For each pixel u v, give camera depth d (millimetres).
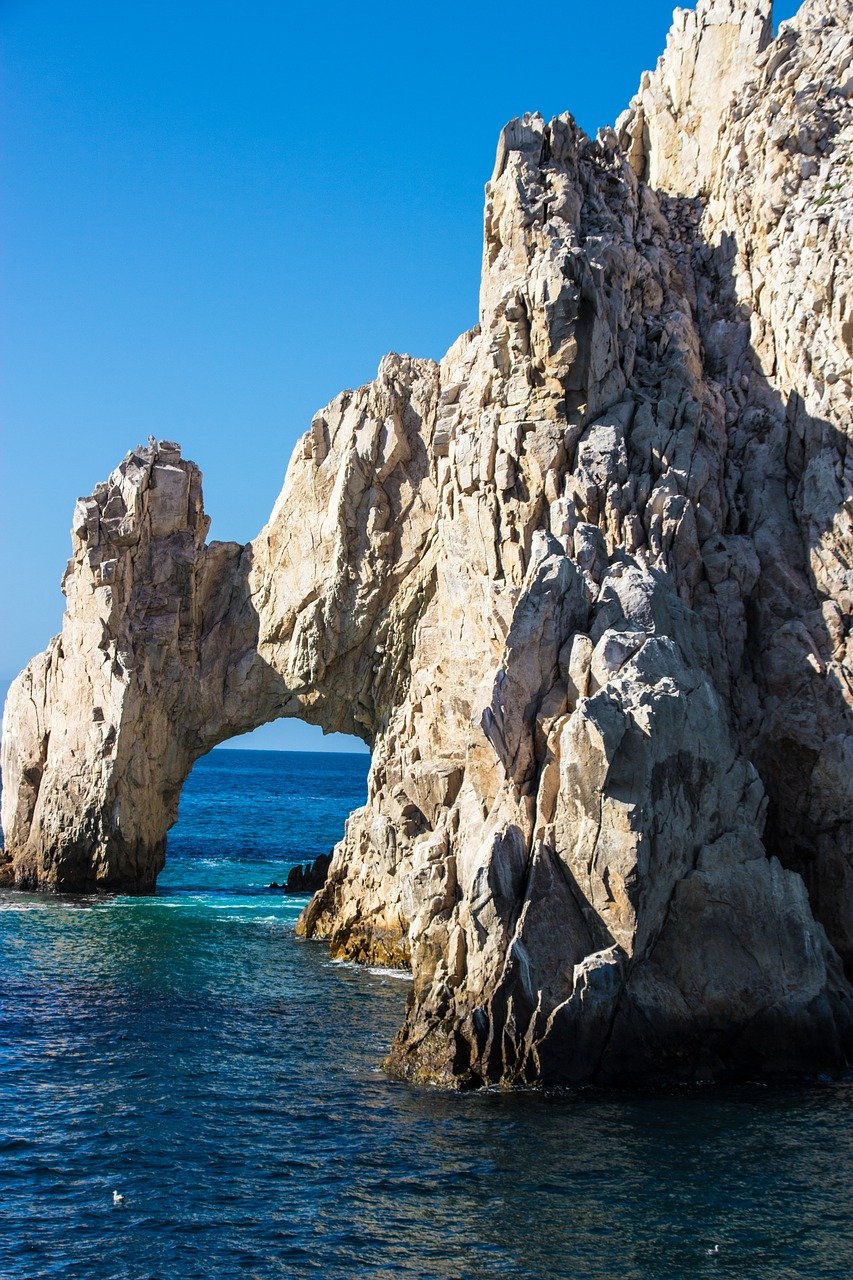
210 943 58438
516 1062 36188
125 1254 25844
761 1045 37812
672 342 52781
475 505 51469
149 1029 42312
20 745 75312
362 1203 28109
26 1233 26734
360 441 66312
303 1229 26891
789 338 51906
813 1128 32656
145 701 70688
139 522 70938
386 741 58969
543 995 36250
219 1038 41344
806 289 51469
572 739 37562
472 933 37344
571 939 37094
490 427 50906
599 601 42125
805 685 45500
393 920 54781
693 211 60562
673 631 42781
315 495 68625
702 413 51375
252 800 188250
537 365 50188
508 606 48188
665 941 37938
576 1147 31203
